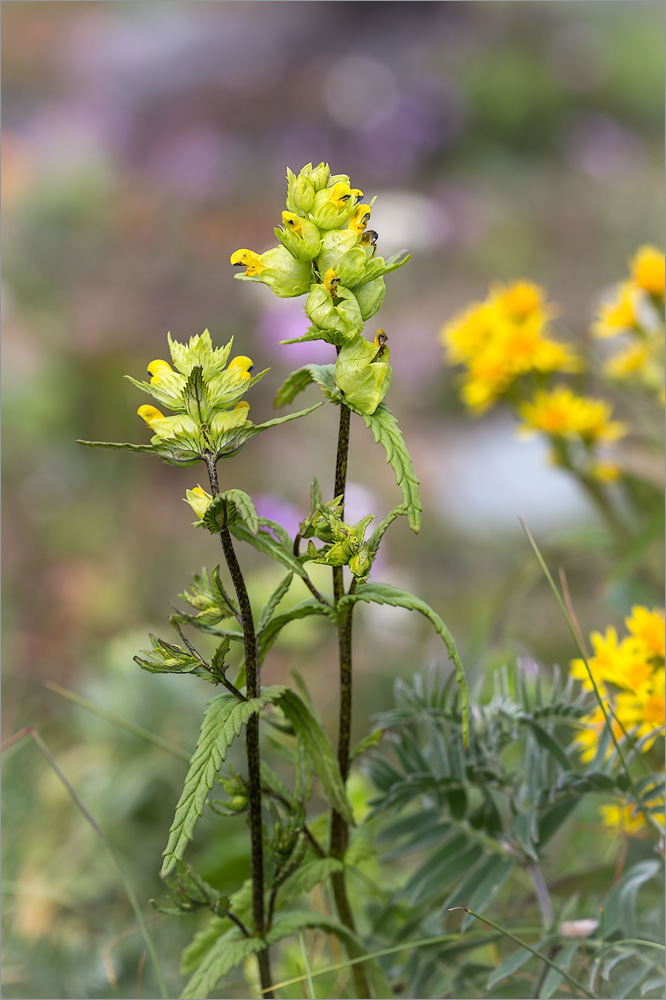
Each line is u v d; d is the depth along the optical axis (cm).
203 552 123
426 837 56
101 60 391
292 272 47
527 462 138
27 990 62
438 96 322
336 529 47
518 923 56
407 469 46
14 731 84
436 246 208
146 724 76
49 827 71
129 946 63
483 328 76
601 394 109
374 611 99
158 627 108
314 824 53
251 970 60
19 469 142
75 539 126
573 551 81
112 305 178
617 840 61
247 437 46
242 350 162
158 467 143
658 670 56
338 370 46
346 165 300
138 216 217
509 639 82
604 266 213
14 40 400
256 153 303
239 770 70
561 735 58
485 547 124
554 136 312
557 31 381
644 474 79
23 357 159
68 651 105
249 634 47
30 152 264
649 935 53
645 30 363
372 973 52
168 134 320
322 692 93
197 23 413
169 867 44
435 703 56
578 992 52
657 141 305
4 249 196
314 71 363
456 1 401
